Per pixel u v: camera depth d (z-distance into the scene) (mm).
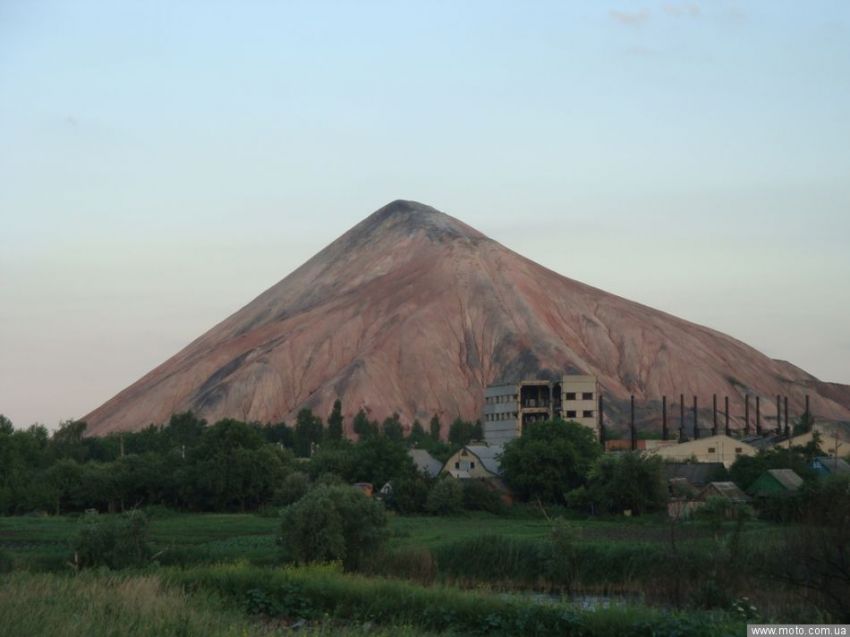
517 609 35312
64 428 181250
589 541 61625
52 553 59781
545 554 53750
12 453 108375
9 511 104625
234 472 107125
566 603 38719
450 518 94938
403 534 73250
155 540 70875
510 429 169125
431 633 32812
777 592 38594
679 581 41562
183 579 40938
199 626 28938
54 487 107312
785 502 67500
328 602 37938
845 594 34281
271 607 37625
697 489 99062
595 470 97062
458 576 54094
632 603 40750
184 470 109062
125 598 32969
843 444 162375
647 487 92500
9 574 42344
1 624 27500
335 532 52750
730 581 40938
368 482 115750
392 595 37750
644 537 65562
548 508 99188
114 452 179500
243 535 76188
